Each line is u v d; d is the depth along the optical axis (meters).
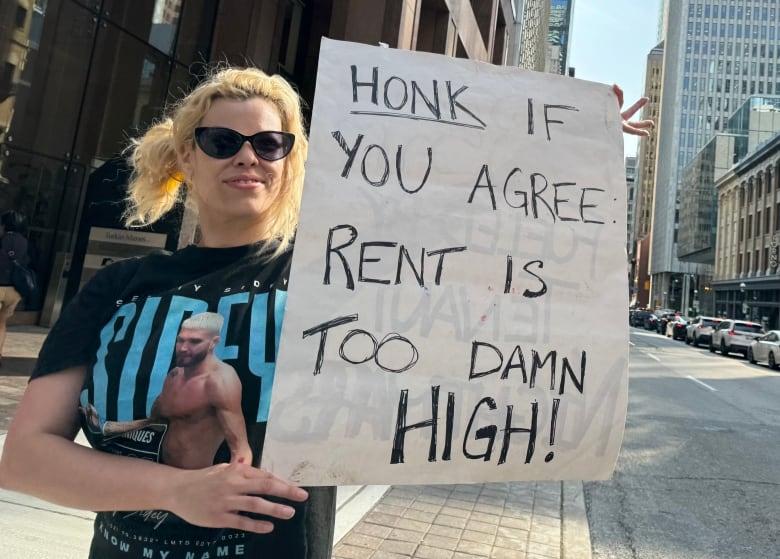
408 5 8.92
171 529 1.18
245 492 1.07
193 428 1.21
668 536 4.04
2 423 4.47
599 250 1.62
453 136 1.57
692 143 102.69
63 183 9.16
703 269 81.94
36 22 8.30
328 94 1.50
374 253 1.43
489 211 1.56
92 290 1.33
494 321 1.49
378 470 1.34
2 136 8.09
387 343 1.39
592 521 4.30
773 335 19.30
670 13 115.75
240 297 1.31
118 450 1.21
